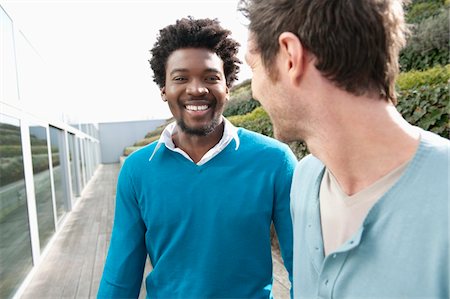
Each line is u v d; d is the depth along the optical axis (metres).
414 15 5.56
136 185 1.14
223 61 1.20
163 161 1.11
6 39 3.94
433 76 2.97
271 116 0.69
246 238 1.06
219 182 1.07
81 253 4.79
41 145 5.40
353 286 0.60
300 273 0.77
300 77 0.60
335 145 0.61
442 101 2.42
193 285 1.05
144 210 1.12
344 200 0.64
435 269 0.51
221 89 1.11
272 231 3.62
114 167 23.34
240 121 6.44
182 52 1.09
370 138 0.58
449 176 0.51
